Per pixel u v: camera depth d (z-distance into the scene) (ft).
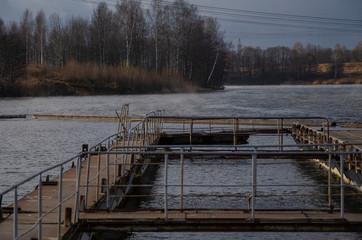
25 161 68.90
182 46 303.07
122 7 285.02
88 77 256.32
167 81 283.79
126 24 281.33
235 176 58.85
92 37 314.35
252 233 37.11
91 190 37.04
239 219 28.25
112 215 29.40
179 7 302.86
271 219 28.30
